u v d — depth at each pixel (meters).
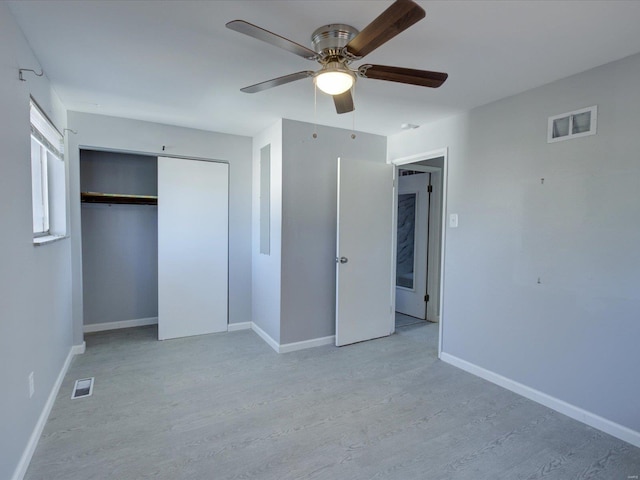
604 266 2.28
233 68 2.42
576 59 2.21
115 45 2.12
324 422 2.36
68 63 2.35
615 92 2.22
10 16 1.77
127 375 3.03
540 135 2.62
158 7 1.74
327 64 1.84
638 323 2.13
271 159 3.77
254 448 2.08
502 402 2.64
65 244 3.13
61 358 2.90
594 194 2.32
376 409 2.53
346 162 3.76
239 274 4.33
